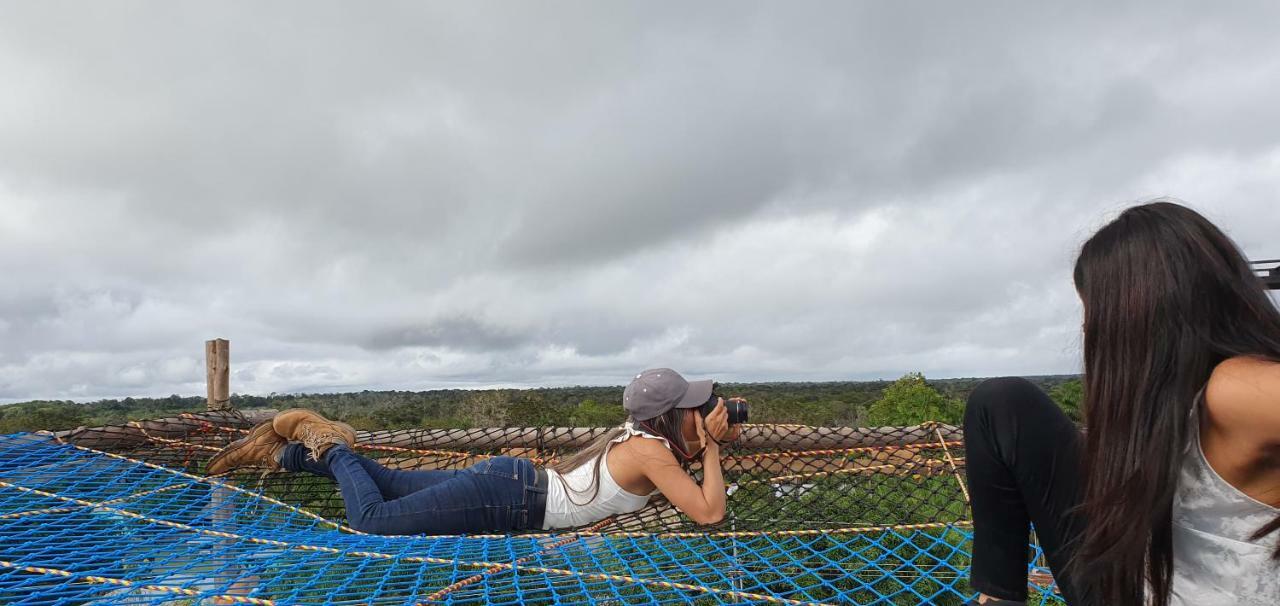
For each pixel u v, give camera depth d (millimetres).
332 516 4508
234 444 4203
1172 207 1269
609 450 3658
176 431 5145
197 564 2926
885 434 4969
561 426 5488
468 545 3443
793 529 3932
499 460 3758
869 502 4285
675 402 3527
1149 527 1239
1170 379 1181
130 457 4863
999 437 1690
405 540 3461
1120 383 1238
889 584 4094
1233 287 1154
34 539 3172
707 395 3541
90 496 3922
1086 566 1358
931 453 4762
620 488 3615
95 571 2752
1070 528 1609
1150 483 1208
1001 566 1759
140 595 2555
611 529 3793
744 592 3100
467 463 5312
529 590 2934
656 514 3869
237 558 2996
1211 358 1160
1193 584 1349
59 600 2486
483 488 3613
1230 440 1154
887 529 3857
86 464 4332
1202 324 1156
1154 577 1338
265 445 4184
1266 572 1257
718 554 3703
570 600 3031
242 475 4535
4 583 2580
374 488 3723
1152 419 1202
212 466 4227
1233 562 1277
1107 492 1266
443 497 3574
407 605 2678
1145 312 1198
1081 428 1464
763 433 5000
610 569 3363
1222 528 1268
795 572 4047
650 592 3172
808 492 4504
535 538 3562
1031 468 1651
